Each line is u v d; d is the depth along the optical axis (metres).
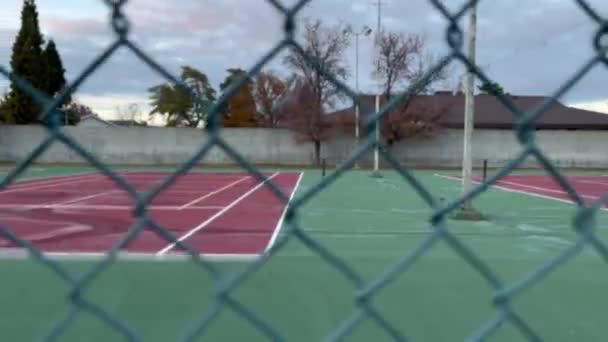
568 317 5.24
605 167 35.84
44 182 22.86
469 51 8.43
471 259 1.52
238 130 36.88
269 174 28.62
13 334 4.73
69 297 1.34
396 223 11.63
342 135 36.31
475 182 22.34
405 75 27.69
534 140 1.45
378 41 27.31
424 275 6.59
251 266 1.50
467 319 5.14
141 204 1.34
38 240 9.32
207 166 35.91
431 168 35.06
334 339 1.47
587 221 1.52
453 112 41.06
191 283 6.08
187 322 4.97
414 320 5.12
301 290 5.93
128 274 6.41
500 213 13.23
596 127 41.56
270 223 11.45
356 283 1.48
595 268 7.01
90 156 1.26
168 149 35.56
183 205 14.91
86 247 8.61
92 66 1.11
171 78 1.18
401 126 34.19
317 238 9.62
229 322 4.97
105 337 4.64
